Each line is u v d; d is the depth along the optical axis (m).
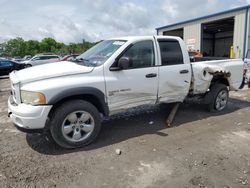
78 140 4.05
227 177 3.16
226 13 19.98
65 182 3.09
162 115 5.93
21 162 3.60
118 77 4.29
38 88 3.63
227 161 3.58
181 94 5.27
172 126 5.16
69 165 3.51
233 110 6.43
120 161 3.62
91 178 3.17
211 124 5.27
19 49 93.19
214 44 32.81
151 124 5.29
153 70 4.69
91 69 4.06
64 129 3.90
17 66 19.47
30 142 4.34
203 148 4.03
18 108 3.72
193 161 3.58
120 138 4.51
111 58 4.26
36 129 3.73
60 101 3.95
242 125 5.20
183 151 3.92
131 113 6.12
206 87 5.75
